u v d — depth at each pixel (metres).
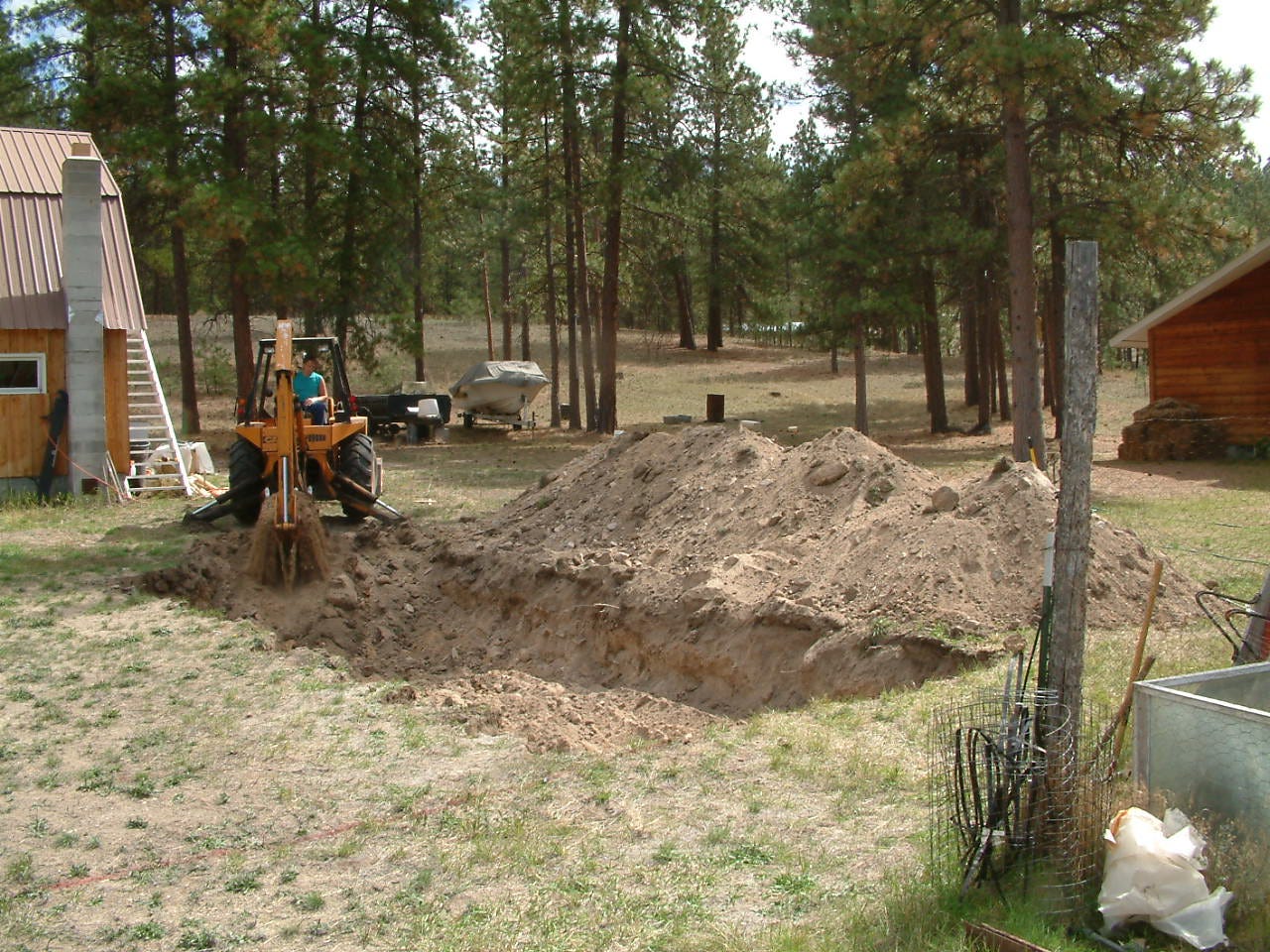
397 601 12.79
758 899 5.08
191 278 35.88
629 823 6.07
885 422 36.59
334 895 5.36
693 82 29.56
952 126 22.45
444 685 9.90
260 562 12.59
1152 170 21.50
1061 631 5.13
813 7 27.14
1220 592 10.17
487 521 14.91
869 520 10.71
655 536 12.48
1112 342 26.16
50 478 18.34
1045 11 19.27
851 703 7.96
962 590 9.33
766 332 45.88
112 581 12.34
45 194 20.23
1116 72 19.94
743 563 10.69
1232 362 23.98
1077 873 4.70
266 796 6.71
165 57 28.67
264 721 8.14
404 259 32.06
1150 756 4.98
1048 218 21.19
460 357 52.84
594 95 29.78
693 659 10.06
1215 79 18.89
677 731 8.29
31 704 8.48
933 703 7.51
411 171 30.67
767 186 36.25
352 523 16.16
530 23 28.95
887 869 5.24
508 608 12.19
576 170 31.80
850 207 24.38
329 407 15.70
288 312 29.52
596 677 10.79
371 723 8.11
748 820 6.01
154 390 20.02
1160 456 23.84
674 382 49.28
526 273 48.62
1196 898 4.48
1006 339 47.19
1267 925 4.43
